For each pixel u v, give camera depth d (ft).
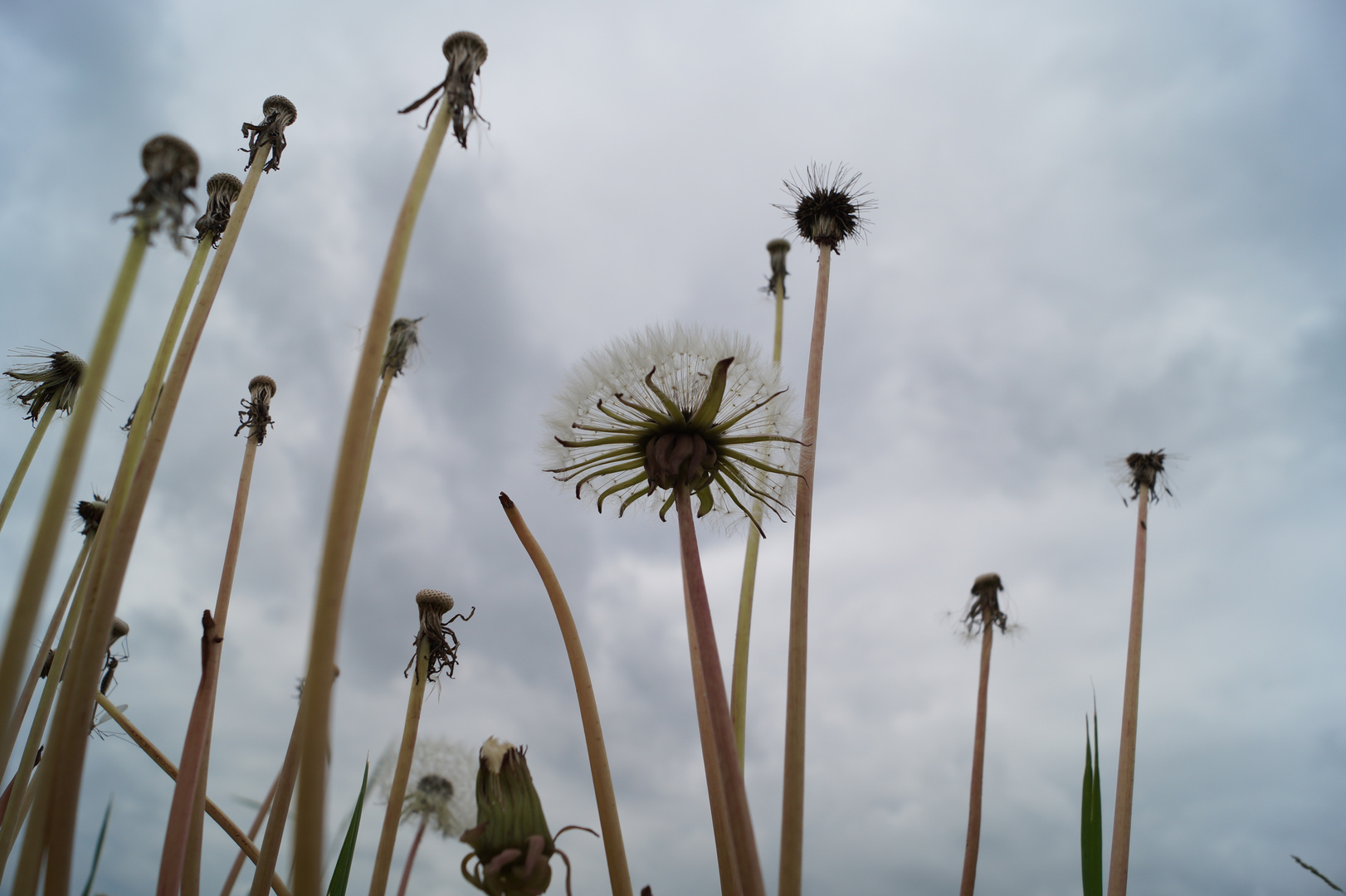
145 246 0.41
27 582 0.38
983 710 1.14
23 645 0.38
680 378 0.64
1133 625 1.02
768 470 0.64
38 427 0.77
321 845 0.37
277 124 0.67
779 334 1.11
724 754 0.52
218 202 0.68
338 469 0.40
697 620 0.56
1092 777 0.78
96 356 0.40
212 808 0.72
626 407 0.63
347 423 0.41
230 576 0.70
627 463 0.64
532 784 0.55
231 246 0.60
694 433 0.63
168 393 0.53
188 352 0.54
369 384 0.41
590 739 0.60
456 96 0.48
